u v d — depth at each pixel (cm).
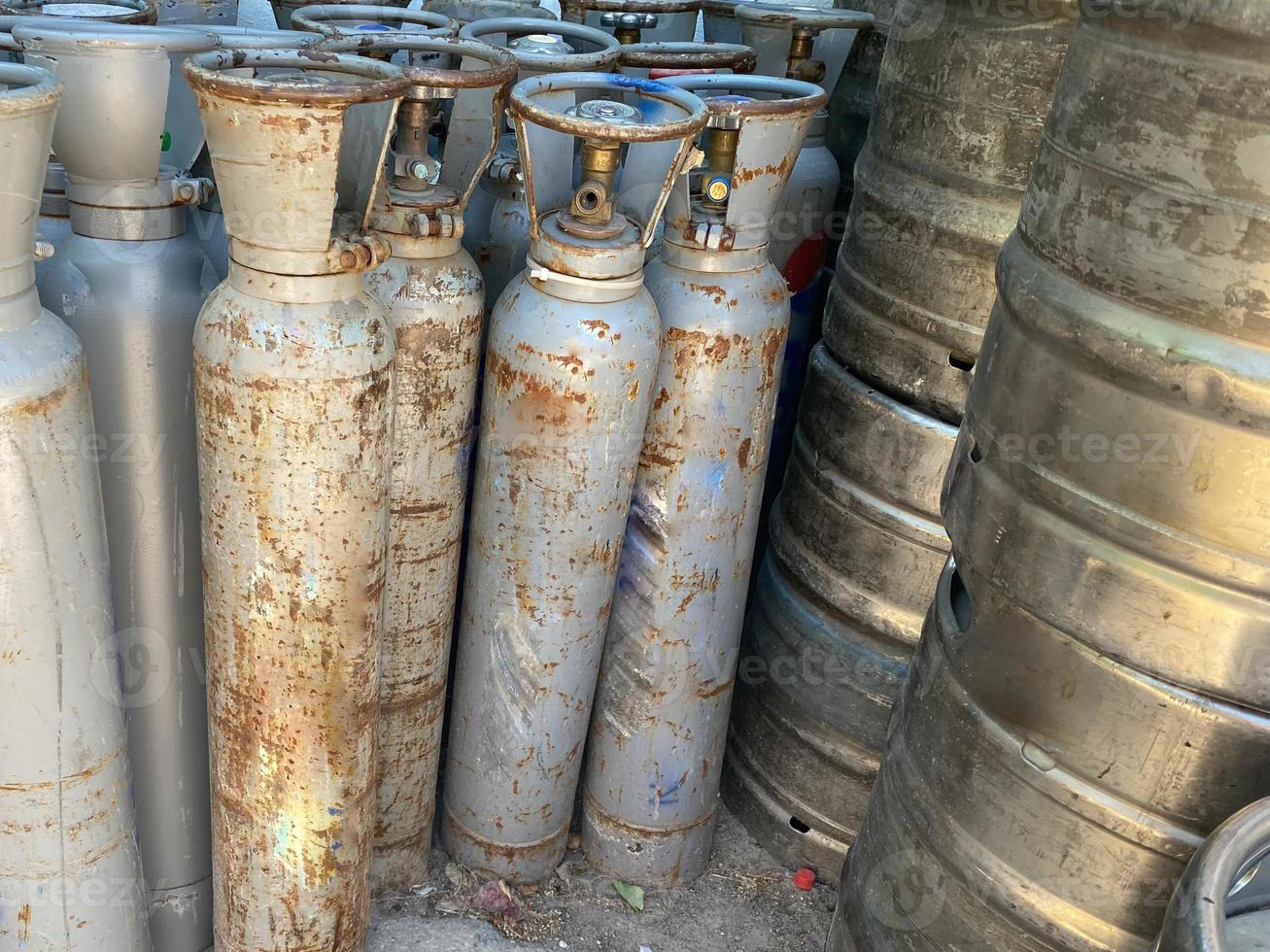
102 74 132
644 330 156
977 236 165
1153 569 116
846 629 203
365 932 179
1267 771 118
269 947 169
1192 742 119
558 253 150
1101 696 124
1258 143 99
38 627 134
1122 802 126
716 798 211
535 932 196
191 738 171
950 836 143
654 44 194
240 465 138
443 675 188
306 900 165
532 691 181
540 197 156
